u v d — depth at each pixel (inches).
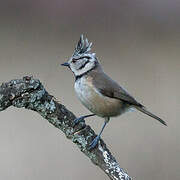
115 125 478.3
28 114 474.0
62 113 249.0
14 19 659.4
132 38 663.8
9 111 477.1
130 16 690.8
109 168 240.1
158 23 690.2
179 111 505.7
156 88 552.4
